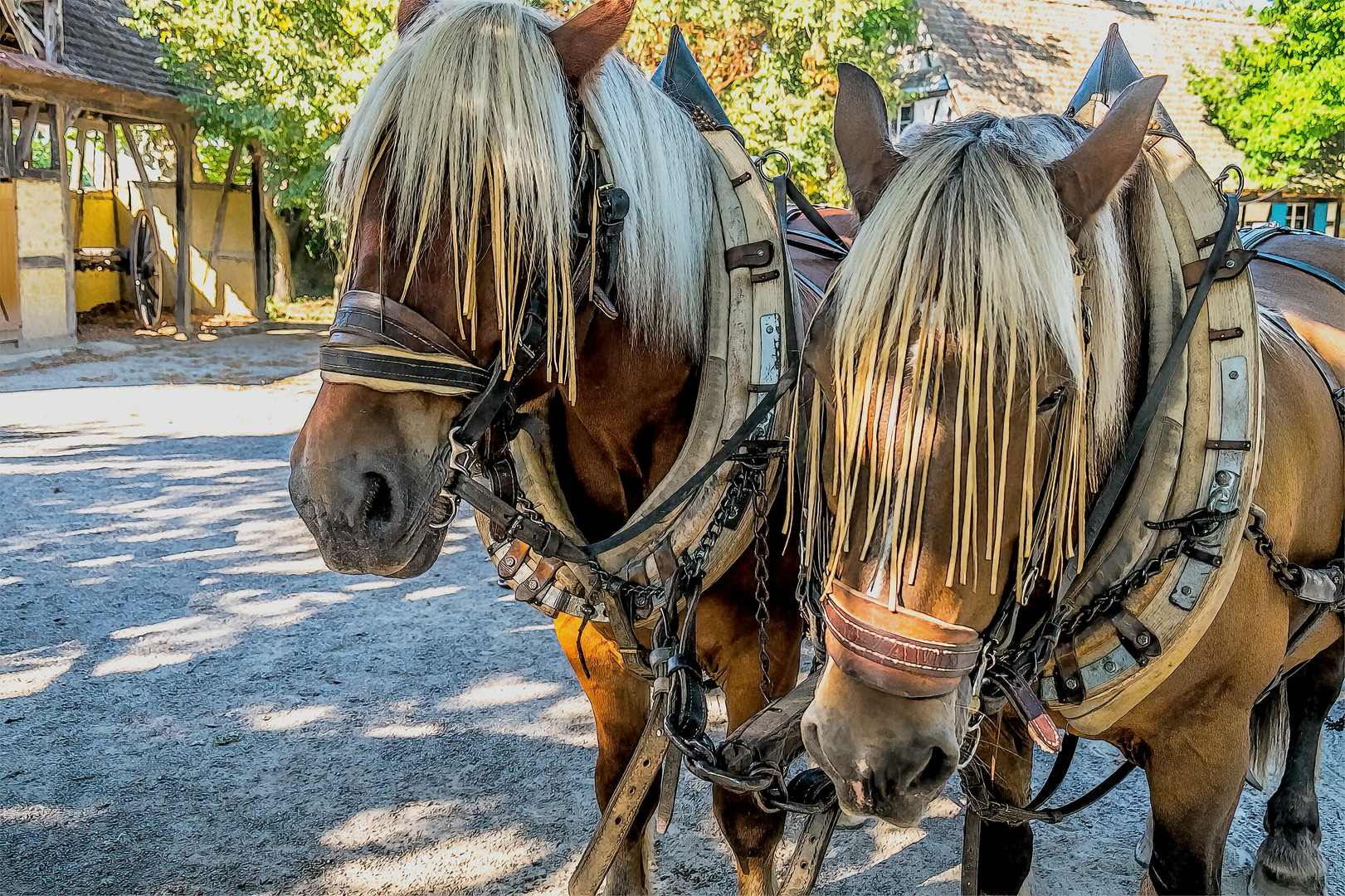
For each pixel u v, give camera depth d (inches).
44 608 167.6
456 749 127.4
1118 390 56.8
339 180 60.5
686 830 112.0
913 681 49.4
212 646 155.9
